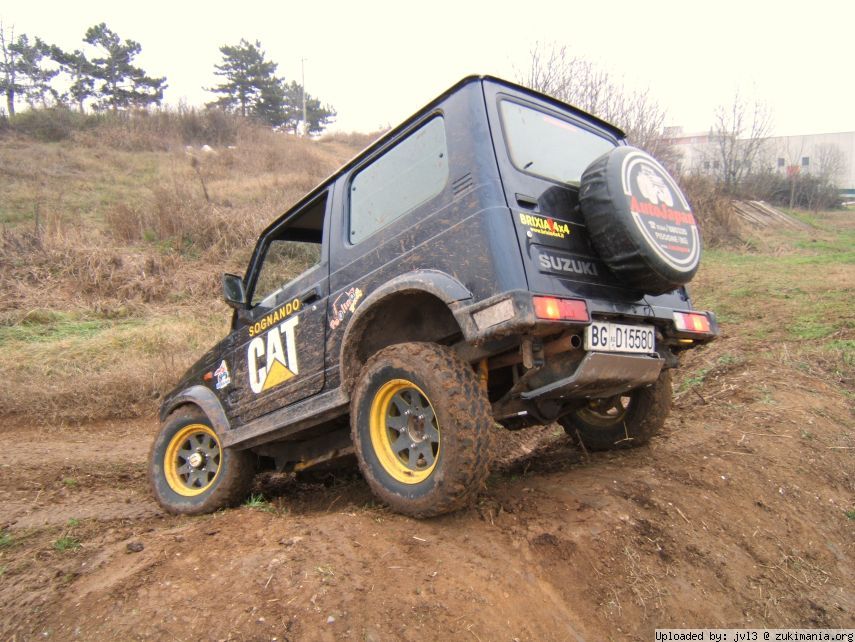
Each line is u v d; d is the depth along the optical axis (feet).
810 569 10.63
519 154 10.31
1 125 92.17
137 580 8.64
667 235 10.02
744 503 11.68
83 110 105.81
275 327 13.30
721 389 17.42
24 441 24.11
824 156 127.24
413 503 9.54
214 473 14.93
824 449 13.69
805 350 19.58
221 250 46.65
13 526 13.34
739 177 79.61
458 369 9.27
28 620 8.16
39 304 37.52
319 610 7.71
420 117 11.15
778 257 44.78
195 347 32.65
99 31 141.08
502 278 8.90
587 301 9.52
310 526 9.98
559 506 10.59
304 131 170.40
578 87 50.01
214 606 7.91
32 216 50.93
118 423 26.68
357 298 11.30
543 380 10.18
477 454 8.93
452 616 7.80
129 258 43.50
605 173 9.87
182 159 82.99
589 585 9.00
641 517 10.57
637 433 13.43
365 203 12.07
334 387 11.67
